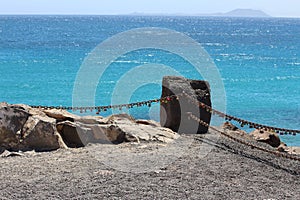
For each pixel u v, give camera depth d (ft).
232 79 137.49
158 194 26.22
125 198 25.48
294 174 31.32
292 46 294.87
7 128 35.63
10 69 150.20
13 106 37.01
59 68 153.99
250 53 238.07
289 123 78.79
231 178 29.55
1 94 106.42
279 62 194.18
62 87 115.65
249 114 85.76
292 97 106.83
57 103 96.94
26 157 33.86
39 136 35.94
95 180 28.27
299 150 41.55
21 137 35.94
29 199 25.23
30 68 153.48
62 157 33.65
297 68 172.35
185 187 27.50
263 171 31.42
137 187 27.20
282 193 27.37
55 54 202.28
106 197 25.57
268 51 253.24
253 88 120.47
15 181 28.09
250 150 36.55
